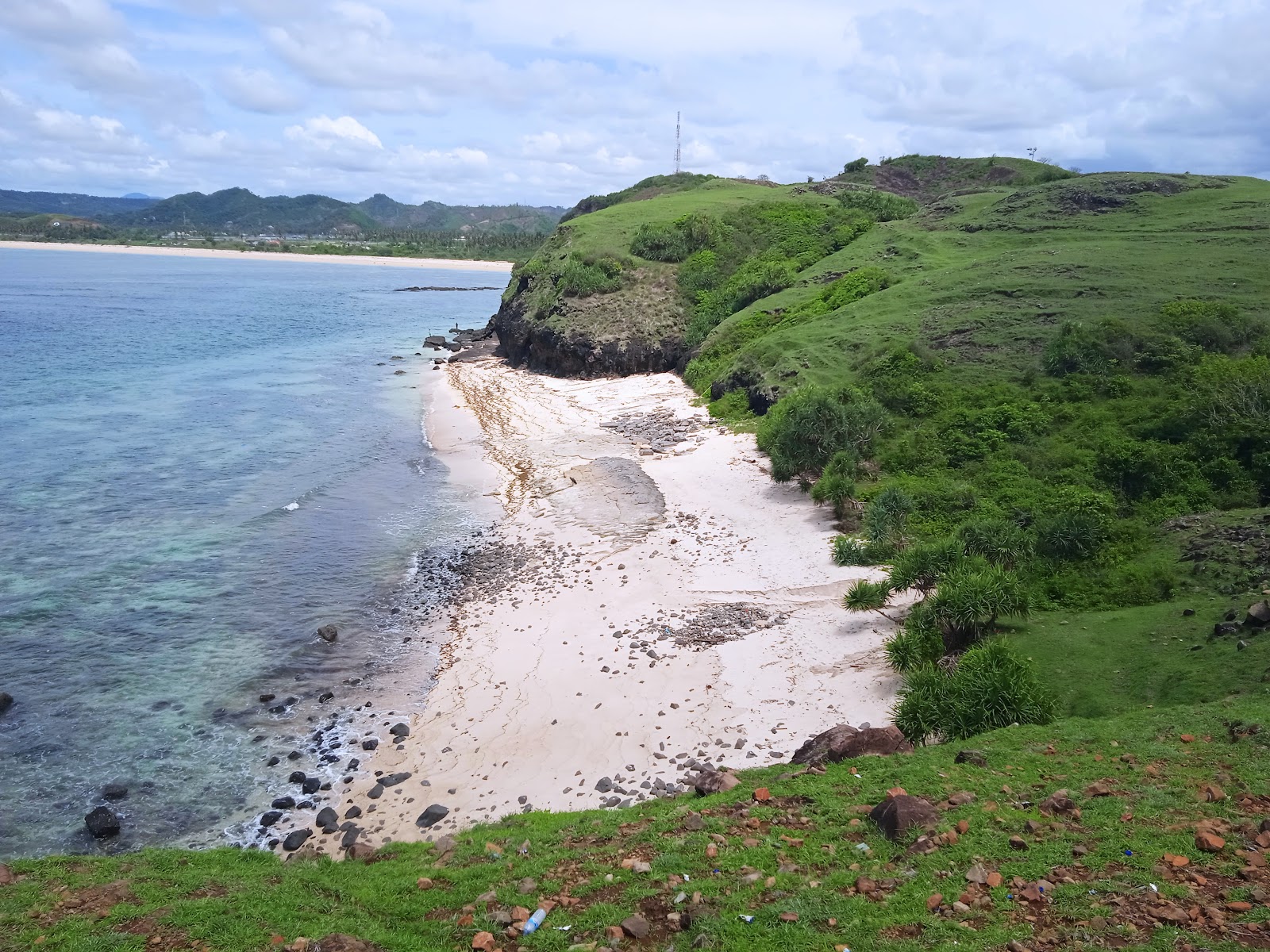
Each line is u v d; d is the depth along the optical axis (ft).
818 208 278.87
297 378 218.59
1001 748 48.08
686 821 42.91
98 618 84.89
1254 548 74.28
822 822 40.78
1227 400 102.63
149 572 96.43
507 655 76.84
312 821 56.03
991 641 60.59
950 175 358.02
